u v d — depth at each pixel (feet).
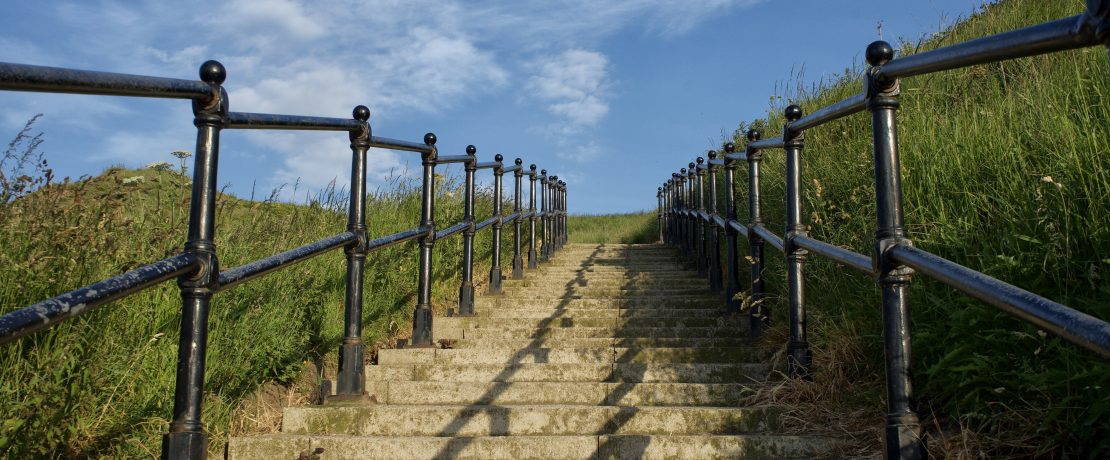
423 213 16.51
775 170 20.27
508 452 10.53
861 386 11.12
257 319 12.46
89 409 8.91
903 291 7.36
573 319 18.49
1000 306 5.27
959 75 18.47
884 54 7.66
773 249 17.61
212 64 7.54
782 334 14.74
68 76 5.50
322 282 15.21
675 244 36.09
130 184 12.26
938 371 9.54
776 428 11.03
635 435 10.55
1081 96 11.71
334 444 10.54
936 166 12.67
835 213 15.81
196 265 7.30
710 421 11.18
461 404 12.94
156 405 9.76
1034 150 11.48
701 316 19.10
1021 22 20.42
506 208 33.45
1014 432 8.30
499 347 16.72
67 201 10.15
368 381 13.28
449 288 21.75
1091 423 7.33
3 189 9.45
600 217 64.44
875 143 7.66
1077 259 8.89
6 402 7.96
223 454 10.52
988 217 10.70
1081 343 4.38
